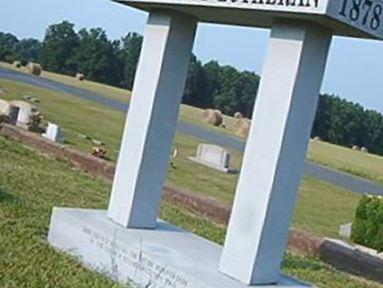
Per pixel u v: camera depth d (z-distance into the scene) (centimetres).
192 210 1638
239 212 709
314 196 2667
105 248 795
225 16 789
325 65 712
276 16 702
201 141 3841
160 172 861
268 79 702
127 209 844
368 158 6384
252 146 705
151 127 843
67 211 870
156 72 838
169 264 727
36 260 761
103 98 5675
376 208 1650
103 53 10644
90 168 1894
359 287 1148
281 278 744
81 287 695
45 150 2036
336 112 9319
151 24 851
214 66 10225
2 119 2356
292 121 690
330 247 1380
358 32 706
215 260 777
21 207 1063
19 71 6612
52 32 10769
